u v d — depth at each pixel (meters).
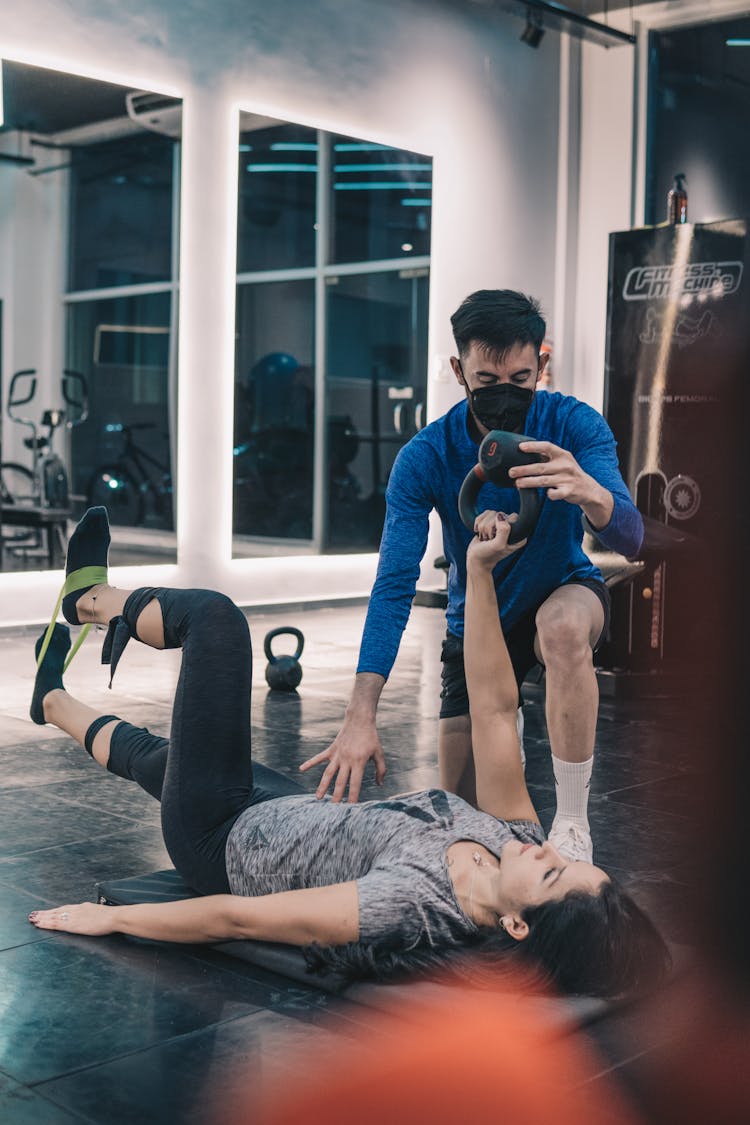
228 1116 1.58
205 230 6.90
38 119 9.23
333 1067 1.71
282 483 9.05
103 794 3.29
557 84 8.73
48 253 11.05
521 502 2.00
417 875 1.92
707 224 5.04
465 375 2.16
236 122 6.96
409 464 2.37
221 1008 1.91
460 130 8.13
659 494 5.22
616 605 5.25
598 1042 1.79
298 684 4.93
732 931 2.00
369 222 8.55
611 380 5.36
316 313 8.95
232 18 6.87
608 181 8.73
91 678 5.07
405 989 1.92
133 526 9.30
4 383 10.91
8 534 9.95
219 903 2.05
